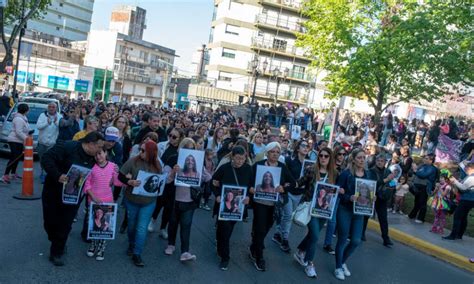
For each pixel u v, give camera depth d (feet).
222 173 21.86
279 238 27.68
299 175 27.84
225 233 21.77
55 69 217.36
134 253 20.80
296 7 181.06
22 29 72.49
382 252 29.60
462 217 32.94
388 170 33.63
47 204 19.27
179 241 25.36
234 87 180.34
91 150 18.95
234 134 34.40
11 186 32.68
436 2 51.96
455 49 49.85
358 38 62.90
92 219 19.76
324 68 70.18
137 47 244.01
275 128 81.46
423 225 37.27
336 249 23.20
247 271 22.24
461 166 43.50
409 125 87.10
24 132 33.65
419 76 58.90
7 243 21.36
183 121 45.85
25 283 17.44
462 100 86.79
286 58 183.62
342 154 26.16
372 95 62.85
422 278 25.43
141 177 20.03
